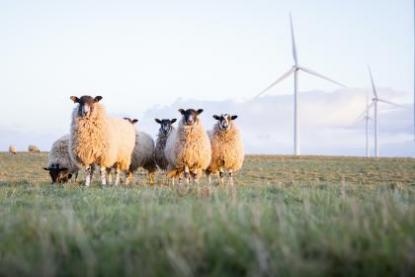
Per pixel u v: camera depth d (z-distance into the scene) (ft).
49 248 16.02
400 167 150.71
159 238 16.51
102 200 34.19
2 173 111.96
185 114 61.46
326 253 14.44
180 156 61.93
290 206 28.55
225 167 69.82
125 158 68.95
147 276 13.19
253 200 32.73
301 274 12.84
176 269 13.23
